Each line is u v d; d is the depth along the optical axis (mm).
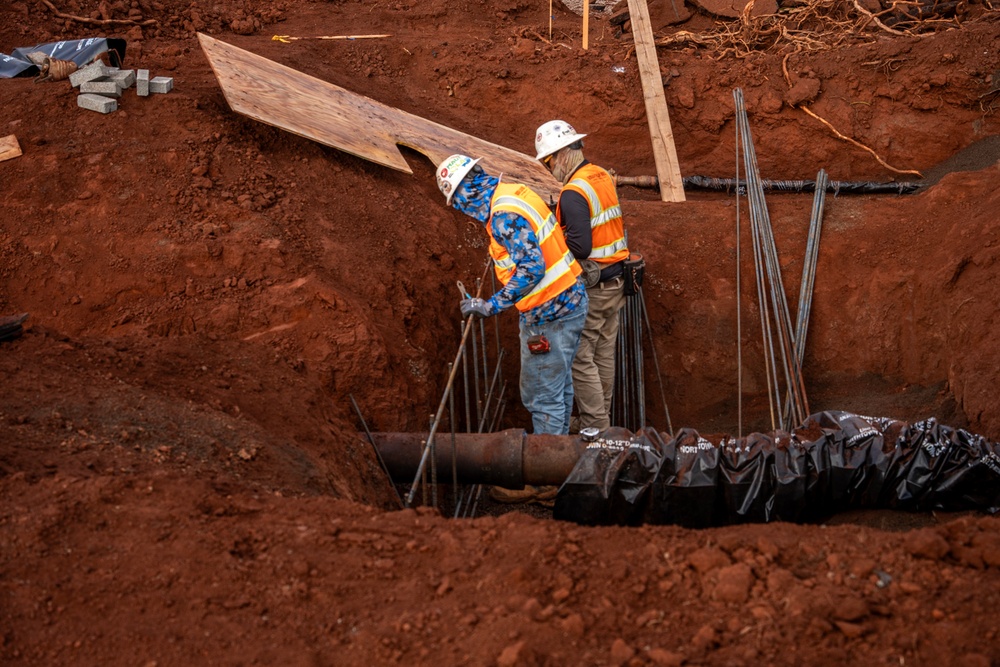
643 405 6934
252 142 6574
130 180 6027
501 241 4828
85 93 6438
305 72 8484
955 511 4605
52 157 6020
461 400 6500
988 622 2682
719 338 7395
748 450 4637
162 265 5625
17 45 8336
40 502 3111
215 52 6914
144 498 3217
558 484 4863
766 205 7871
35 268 5594
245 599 2836
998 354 5809
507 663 2549
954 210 7219
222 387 4434
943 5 9672
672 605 2857
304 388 4754
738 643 2672
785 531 3189
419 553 3092
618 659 2605
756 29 9633
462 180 4809
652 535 3186
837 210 7723
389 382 5488
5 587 2799
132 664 2604
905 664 2576
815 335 7297
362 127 7309
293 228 6090
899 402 6688
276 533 3141
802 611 2742
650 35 9414
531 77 9359
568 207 5559
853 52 9070
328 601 2863
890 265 7242
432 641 2688
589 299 5914
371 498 4578
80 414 3771
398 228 6691
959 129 8891
